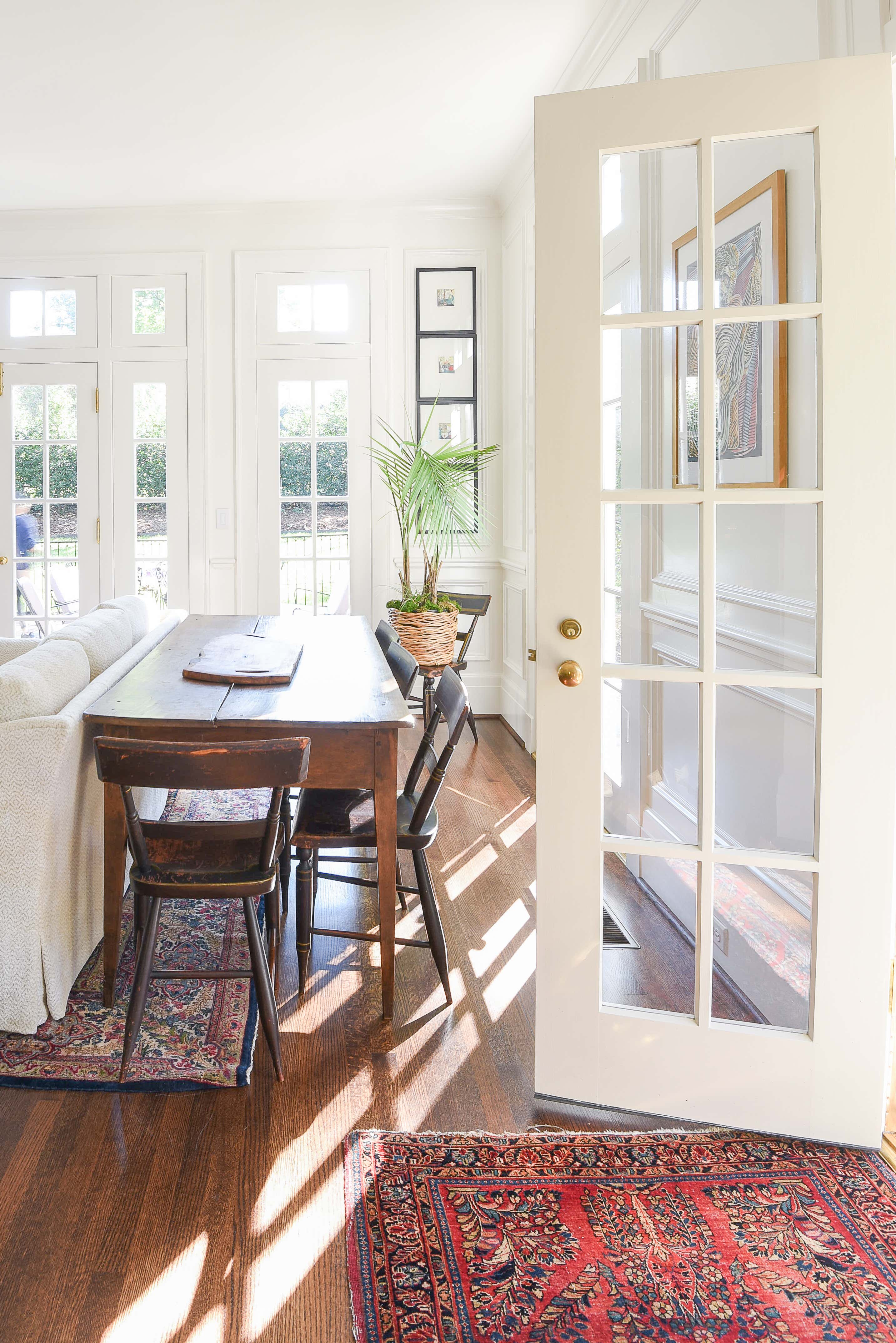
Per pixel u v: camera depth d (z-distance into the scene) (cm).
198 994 248
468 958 273
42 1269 155
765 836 191
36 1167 179
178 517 586
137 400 580
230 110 431
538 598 196
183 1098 203
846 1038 188
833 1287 153
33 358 578
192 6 342
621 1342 142
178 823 234
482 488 589
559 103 188
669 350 189
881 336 178
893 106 175
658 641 194
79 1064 213
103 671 301
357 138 465
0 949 221
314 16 349
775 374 185
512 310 546
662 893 197
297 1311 148
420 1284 152
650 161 187
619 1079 200
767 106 179
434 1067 216
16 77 397
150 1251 159
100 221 567
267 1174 179
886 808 184
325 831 241
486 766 494
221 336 576
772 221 182
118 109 430
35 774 217
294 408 581
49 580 592
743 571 188
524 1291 151
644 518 193
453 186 536
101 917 264
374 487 586
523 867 347
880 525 180
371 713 232
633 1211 170
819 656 184
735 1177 180
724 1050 193
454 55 381
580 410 192
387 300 574
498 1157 184
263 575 589
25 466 586
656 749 195
